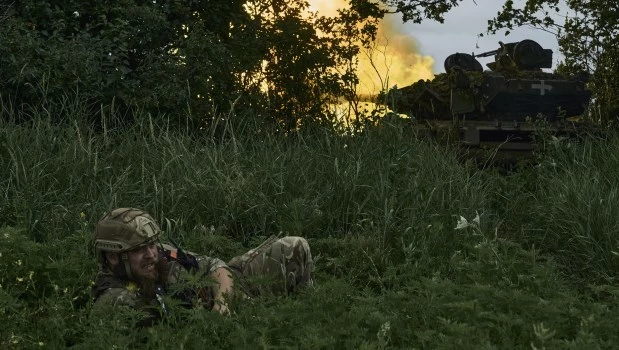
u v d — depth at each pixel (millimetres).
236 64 14531
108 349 4082
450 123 15266
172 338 4109
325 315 4320
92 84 11867
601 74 17812
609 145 10891
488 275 5242
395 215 8141
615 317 4266
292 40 16297
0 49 11609
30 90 11391
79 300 5340
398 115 10195
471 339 3826
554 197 8812
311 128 11078
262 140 10375
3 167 8219
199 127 13055
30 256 5539
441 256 7188
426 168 9172
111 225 4785
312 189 8578
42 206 7562
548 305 4312
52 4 13211
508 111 15758
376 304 4762
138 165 8867
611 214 8109
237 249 6883
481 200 8898
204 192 8242
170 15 14328
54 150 9016
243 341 4039
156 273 4816
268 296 4852
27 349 4512
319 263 7051
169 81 12797
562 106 16047
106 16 13477
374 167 8953
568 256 8086
